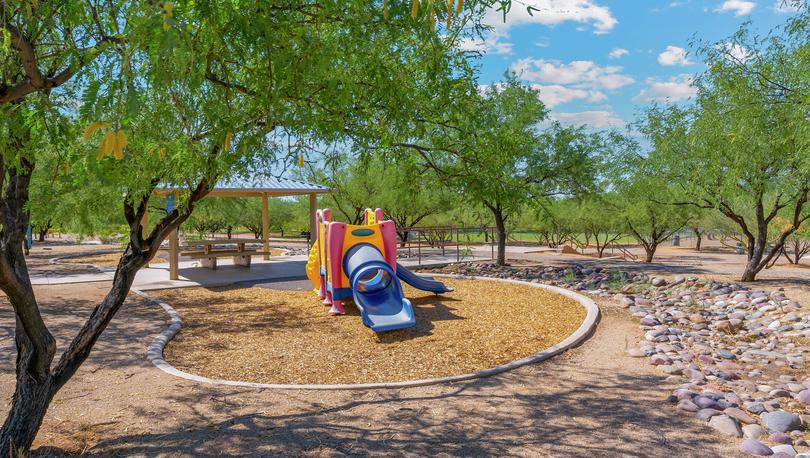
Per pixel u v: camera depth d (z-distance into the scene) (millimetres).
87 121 2037
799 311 9414
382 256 10164
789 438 4359
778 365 6734
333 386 5855
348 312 10312
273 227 40594
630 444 4355
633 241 43156
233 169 3490
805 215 13859
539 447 4316
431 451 4250
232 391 5738
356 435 4562
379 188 24500
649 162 14555
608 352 7379
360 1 3238
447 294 12234
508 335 8375
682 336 8203
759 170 11422
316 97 3668
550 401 5418
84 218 12469
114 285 4176
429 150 6051
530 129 16734
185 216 4180
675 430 4625
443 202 24906
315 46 3016
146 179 3430
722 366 6559
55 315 9977
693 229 31719
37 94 3240
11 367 6523
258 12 2873
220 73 3316
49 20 2771
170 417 4977
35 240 39469
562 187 17047
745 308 10422
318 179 5336
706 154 11906
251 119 3455
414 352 7516
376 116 4406
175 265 14766
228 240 17562
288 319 9773
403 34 3861
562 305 10750
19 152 3045
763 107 8812
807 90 7719
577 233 30109
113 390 5750
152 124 3500
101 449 4270
